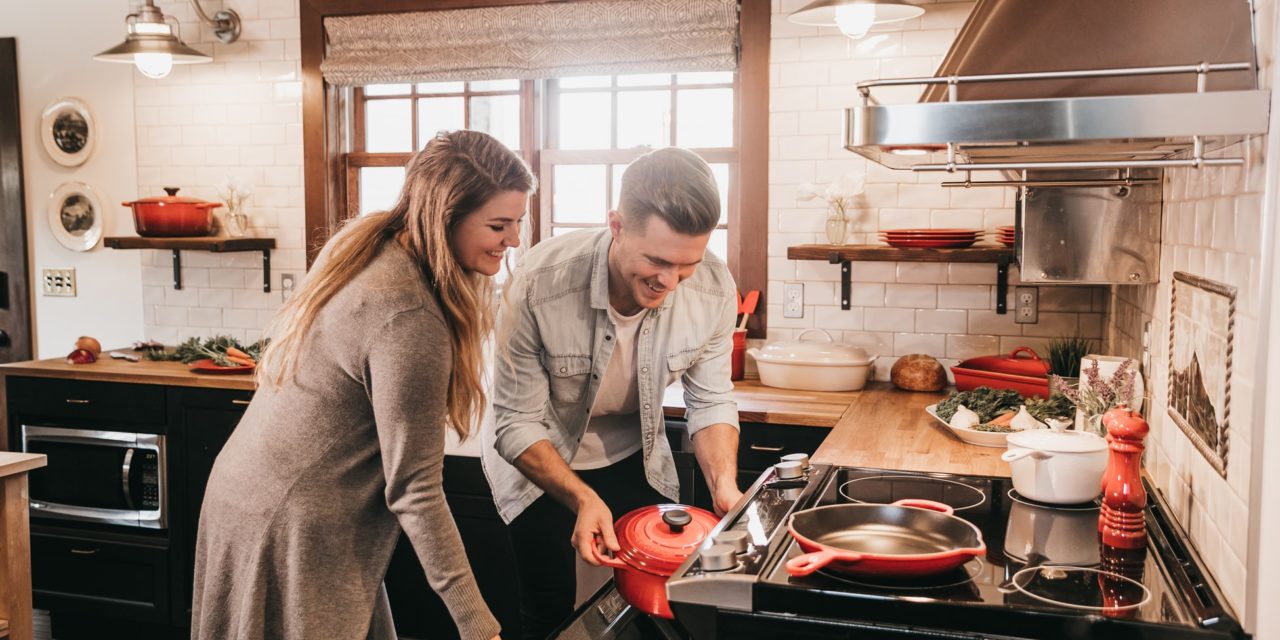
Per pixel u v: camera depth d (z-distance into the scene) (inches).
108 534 153.6
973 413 101.0
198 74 176.4
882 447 96.5
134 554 151.9
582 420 93.5
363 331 64.9
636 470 100.3
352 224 69.1
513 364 87.0
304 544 68.3
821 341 149.0
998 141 55.5
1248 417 52.1
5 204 189.5
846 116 58.5
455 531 67.7
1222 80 57.4
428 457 66.2
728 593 56.0
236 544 70.1
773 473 80.6
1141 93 61.9
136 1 179.2
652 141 160.1
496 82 166.4
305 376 67.7
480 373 72.2
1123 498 62.4
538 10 155.1
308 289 67.1
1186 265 72.2
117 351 171.6
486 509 133.7
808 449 121.5
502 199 66.4
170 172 180.1
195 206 165.9
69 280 188.4
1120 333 116.4
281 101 171.6
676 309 89.6
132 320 185.3
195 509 149.3
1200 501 63.4
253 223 175.2
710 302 91.7
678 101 158.6
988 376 127.4
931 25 141.4
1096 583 56.6
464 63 159.0
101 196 184.5
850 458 91.0
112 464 152.1
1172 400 74.7
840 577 56.9
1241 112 50.6
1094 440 72.8
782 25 147.1
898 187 144.0
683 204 69.2
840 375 136.3
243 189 172.1
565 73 155.2
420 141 171.3
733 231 156.6
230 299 178.4
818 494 74.7
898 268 145.6
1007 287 141.0
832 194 141.2
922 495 75.4
